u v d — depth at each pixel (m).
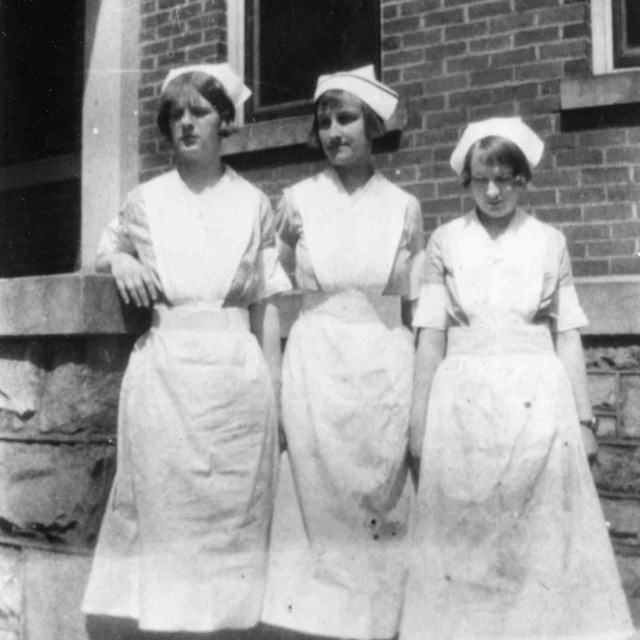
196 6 4.96
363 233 2.93
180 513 2.67
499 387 2.59
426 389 2.79
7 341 3.18
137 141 5.19
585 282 3.01
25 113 6.06
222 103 2.90
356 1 4.59
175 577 2.65
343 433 2.79
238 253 2.82
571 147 3.80
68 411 3.05
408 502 2.84
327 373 2.83
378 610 2.74
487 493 2.56
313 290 2.95
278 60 4.82
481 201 2.70
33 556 3.12
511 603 2.53
